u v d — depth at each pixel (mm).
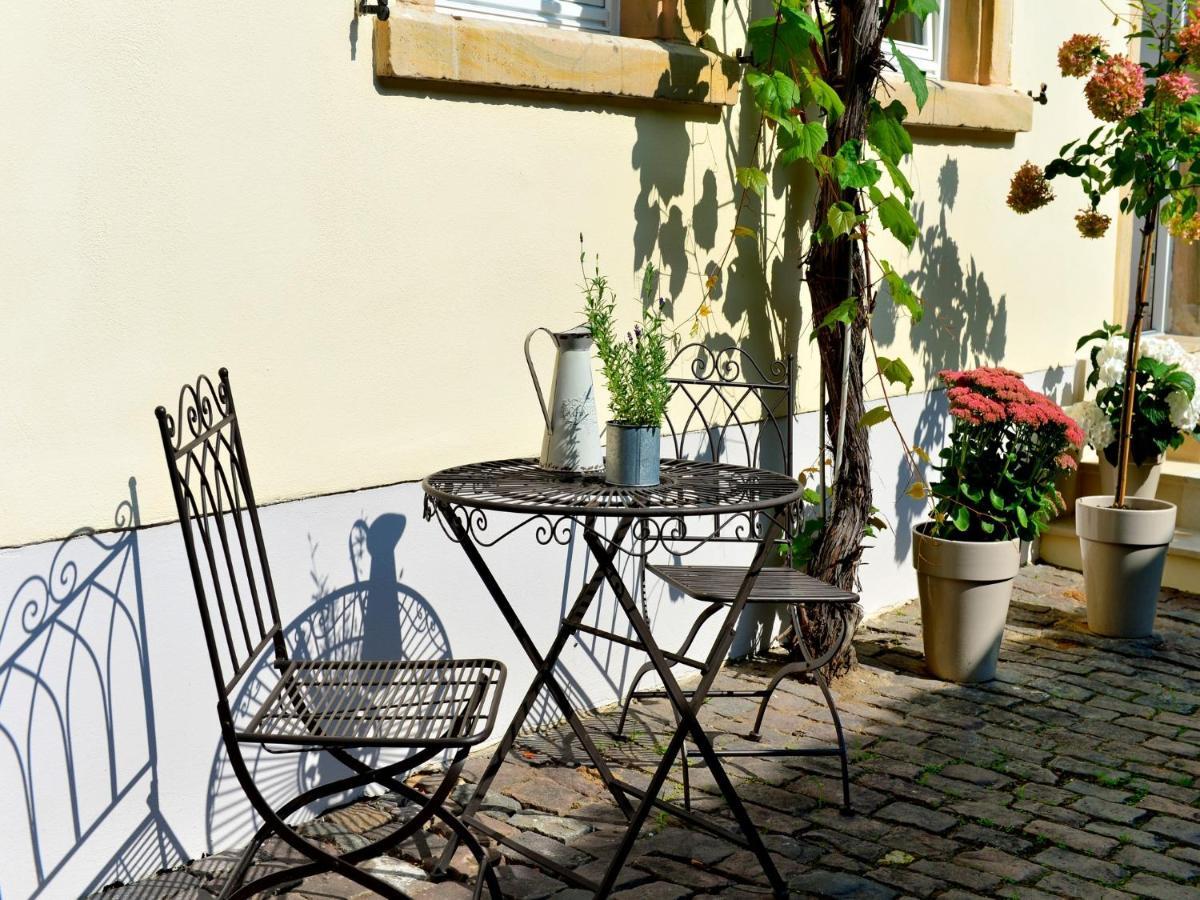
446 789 2854
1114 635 5207
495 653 3998
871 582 5512
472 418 3859
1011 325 6266
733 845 3365
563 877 3100
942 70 5871
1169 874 3260
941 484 4758
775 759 3932
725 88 4465
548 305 4039
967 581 4535
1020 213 5520
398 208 3590
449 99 3678
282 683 3027
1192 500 6129
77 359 2957
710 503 3061
